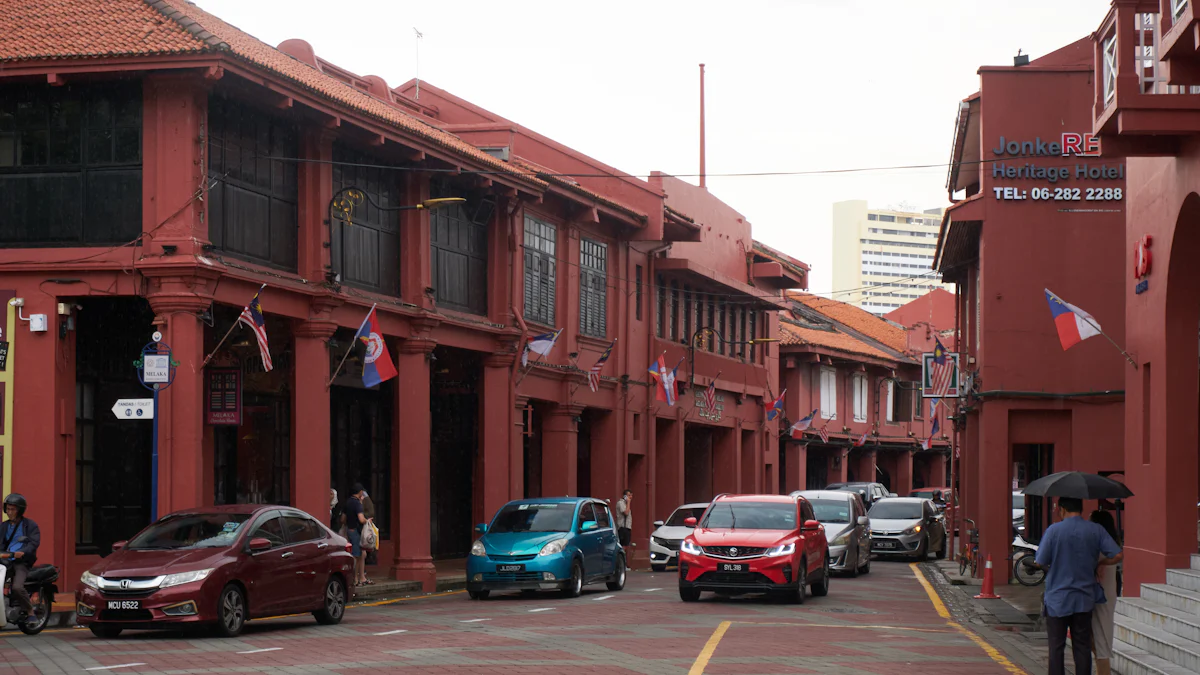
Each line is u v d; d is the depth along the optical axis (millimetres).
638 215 36969
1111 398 28078
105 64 19766
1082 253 28531
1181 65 14117
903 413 67188
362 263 25219
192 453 19703
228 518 17141
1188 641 13492
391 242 26406
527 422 33469
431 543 31703
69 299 20500
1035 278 28641
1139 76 15211
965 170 33562
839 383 60062
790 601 23234
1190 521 17703
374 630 17469
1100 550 12383
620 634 17078
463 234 29156
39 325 20109
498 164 28453
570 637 16656
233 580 16266
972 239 31672
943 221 31359
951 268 36188
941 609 22328
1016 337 28641
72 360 20516
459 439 32469
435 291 27641
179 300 19828
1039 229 28703
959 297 40156
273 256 22609
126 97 20625
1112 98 15516
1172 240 17109
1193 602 14484
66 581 20172
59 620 18062
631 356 38125
